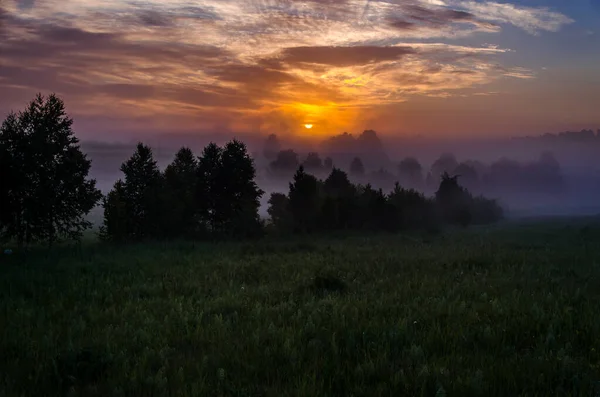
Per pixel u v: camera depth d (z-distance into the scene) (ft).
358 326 26.11
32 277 45.42
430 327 26.14
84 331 26.58
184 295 37.91
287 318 28.91
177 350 23.27
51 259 63.46
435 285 40.09
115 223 96.78
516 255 65.92
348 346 22.62
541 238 110.52
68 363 19.80
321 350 22.29
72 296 36.58
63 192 83.10
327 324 26.58
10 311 30.76
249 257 65.00
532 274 48.03
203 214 116.37
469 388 17.21
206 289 39.60
